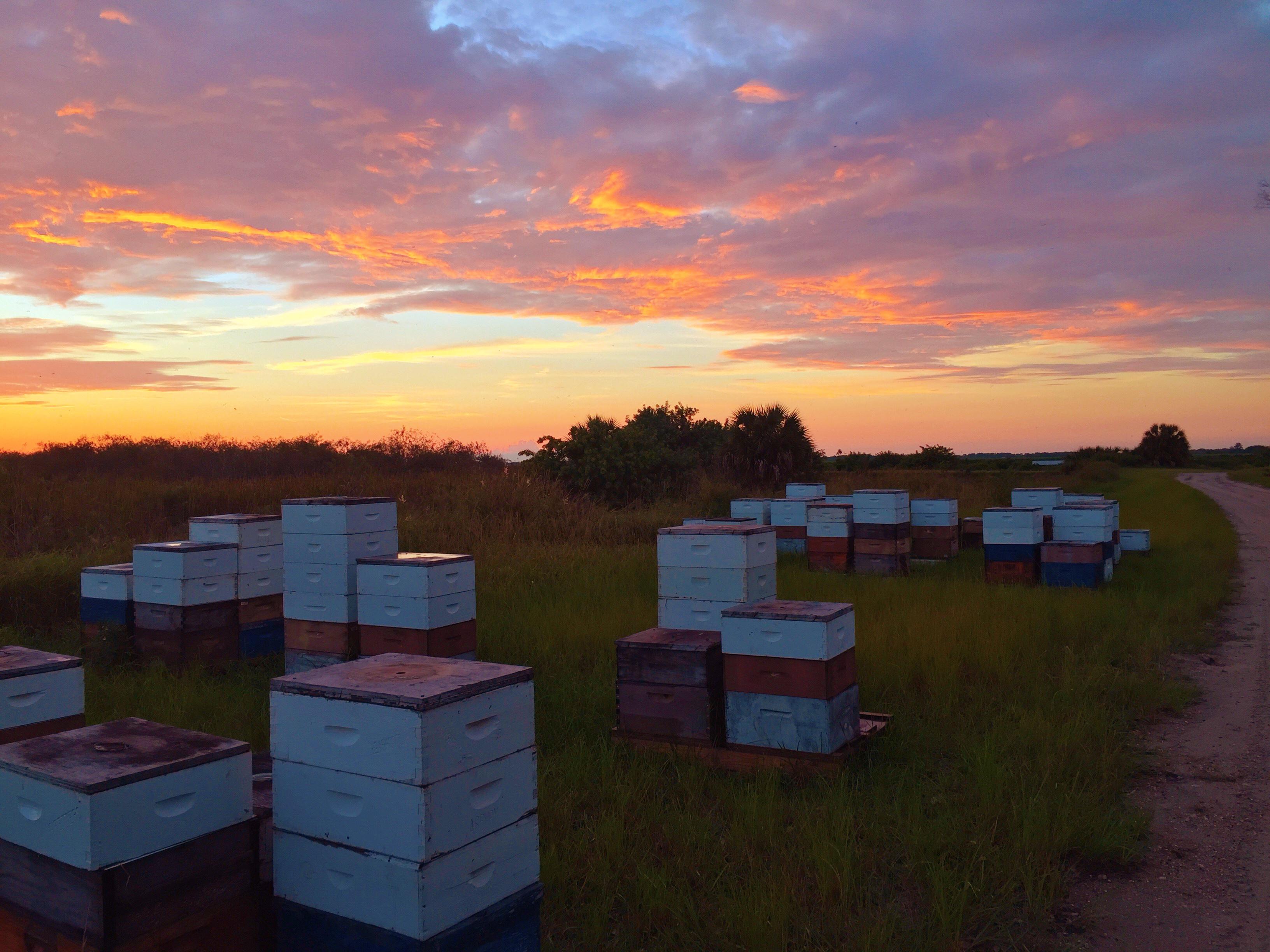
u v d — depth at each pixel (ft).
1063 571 46.93
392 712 10.28
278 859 11.28
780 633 20.18
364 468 91.97
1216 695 28.19
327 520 28.50
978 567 55.36
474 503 65.05
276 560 33.50
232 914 10.84
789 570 50.75
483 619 36.27
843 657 20.72
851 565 54.13
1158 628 35.40
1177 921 14.48
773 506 61.31
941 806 18.35
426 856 10.11
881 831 16.98
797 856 15.99
